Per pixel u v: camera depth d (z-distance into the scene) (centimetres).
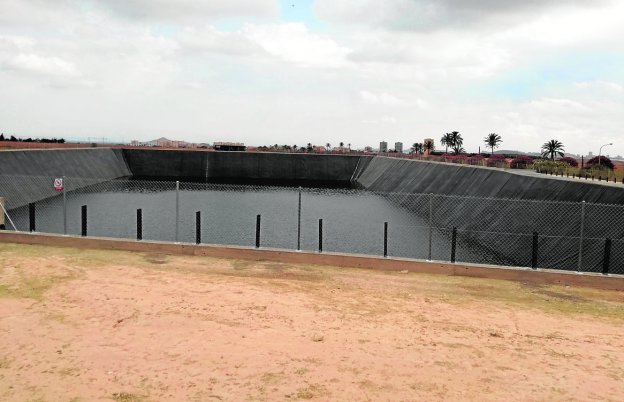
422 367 806
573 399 711
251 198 5022
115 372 764
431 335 955
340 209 4281
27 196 4353
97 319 987
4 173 4378
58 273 1319
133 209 4003
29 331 918
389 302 1167
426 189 5053
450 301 1191
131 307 1059
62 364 788
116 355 824
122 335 909
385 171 7131
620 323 1056
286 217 3778
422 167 5741
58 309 1039
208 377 752
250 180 8031
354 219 3725
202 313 1037
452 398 706
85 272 1344
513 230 2673
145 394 700
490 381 762
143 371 769
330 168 8362
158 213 3822
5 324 949
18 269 1346
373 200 4922
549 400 707
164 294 1159
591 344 930
